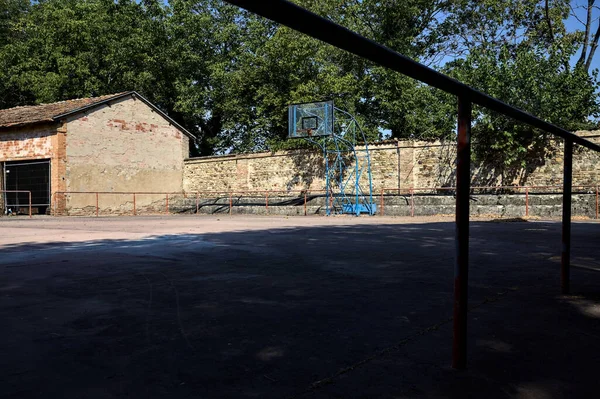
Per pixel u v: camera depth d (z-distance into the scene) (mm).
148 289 3629
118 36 27688
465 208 1716
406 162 19031
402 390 1638
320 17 979
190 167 24859
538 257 5371
